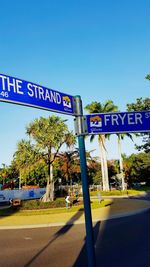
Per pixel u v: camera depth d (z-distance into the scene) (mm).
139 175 71812
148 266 8094
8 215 24500
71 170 55688
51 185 30609
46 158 30156
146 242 11570
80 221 19359
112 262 8734
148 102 25312
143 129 4020
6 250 11469
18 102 3477
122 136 53125
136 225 16516
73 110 4086
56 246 11836
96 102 53562
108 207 27328
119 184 77938
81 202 32719
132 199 36688
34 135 29172
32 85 3648
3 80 3381
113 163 80250
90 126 4035
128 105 25891
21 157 28953
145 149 27969
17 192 40625
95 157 69625
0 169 82750
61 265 8766
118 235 13555
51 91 3869
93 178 73250
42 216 22891
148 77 24859
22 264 9133
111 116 4047
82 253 10250
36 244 12562
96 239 12820
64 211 25250
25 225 18797
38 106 3664
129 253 9828
